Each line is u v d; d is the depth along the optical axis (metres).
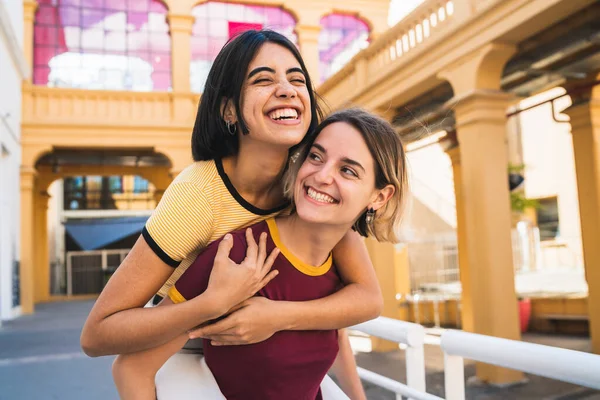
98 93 11.98
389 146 1.12
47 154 13.78
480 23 5.48
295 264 1.15
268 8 13.09
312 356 1.16
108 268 20.50
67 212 20.58
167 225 1.12
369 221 1.24
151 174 15.72
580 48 5.75
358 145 1.09
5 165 10.27
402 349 7.60
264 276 1.10
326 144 1.10
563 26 5.45
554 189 15.94
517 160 17.20
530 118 16.75
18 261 11.80
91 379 5.48
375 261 7.58
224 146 1.23
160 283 1.14
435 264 13.38
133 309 1.08
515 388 5.41
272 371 1.12
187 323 1.02
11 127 10.30
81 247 20.22
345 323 1.16
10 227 10.59
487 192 5.52
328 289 1.21
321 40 13.27
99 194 20.94
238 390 1.17
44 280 16.38
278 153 1.21
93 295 18.33
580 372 1.05
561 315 9.36
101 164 15.43
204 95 1.25
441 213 14.00
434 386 5.33
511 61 6.40
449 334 1.45
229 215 1.21
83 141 11.80
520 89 7.39
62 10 12.28
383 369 6.42
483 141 5.58
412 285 13.16
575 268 13.19
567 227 15.50
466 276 8.41
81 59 12.25
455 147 8.62
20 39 11.55
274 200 1.29
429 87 6.78
